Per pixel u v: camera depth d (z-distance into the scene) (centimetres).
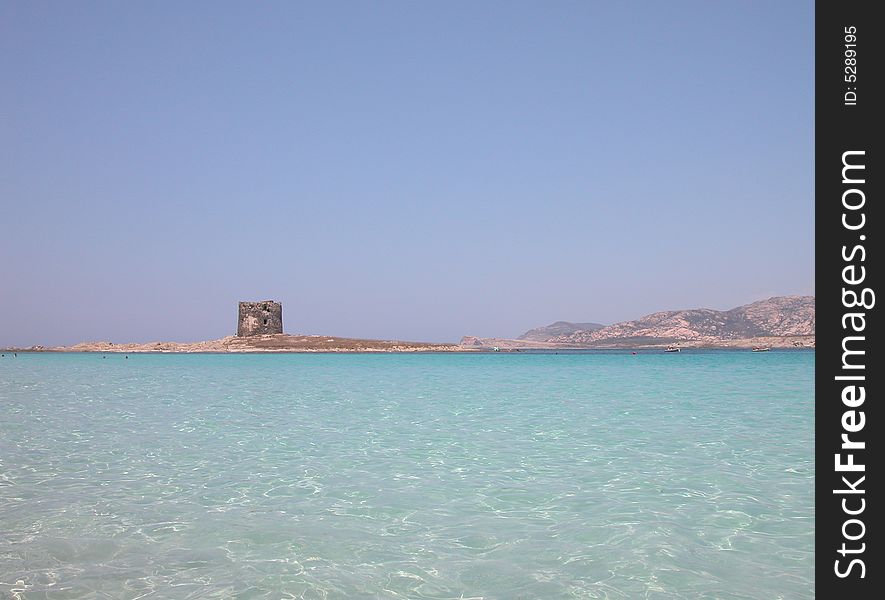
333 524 1120
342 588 850
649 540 1030
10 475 1502
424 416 2608
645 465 1588
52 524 1116
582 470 1538
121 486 1395
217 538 1045
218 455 1750
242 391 3956
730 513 1173
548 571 906
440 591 841
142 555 968
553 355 16025
